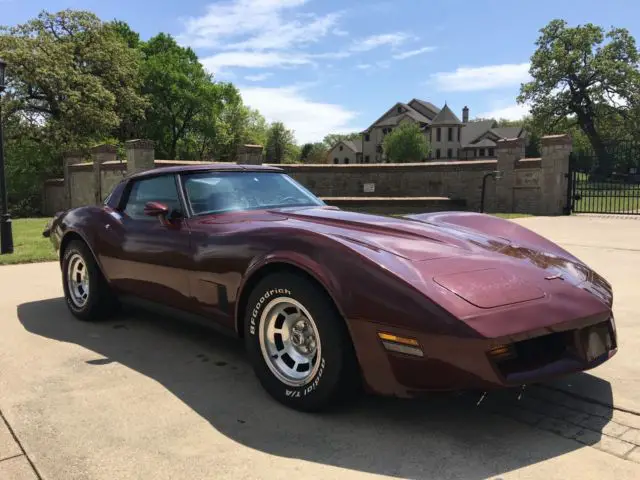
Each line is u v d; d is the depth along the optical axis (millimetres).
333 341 2418
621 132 46969
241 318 2959
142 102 32438
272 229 2822
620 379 3018
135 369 3268
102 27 30203
